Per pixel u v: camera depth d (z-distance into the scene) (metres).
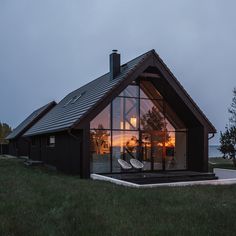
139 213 7.45
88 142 14.52
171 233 6.05
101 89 16.88
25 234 6.02
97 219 6.90
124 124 16.27
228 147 23.53
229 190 11.13
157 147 17.05
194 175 15.44
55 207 8.04
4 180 13.05
